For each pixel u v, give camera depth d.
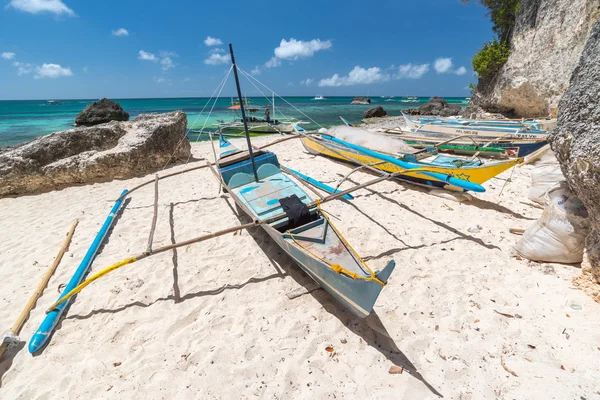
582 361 2.87
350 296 3.22
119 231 5.79
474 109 17.70
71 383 3.04
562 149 3.62
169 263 4.79
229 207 6.64
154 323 3.71
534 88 13.29
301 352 3.22
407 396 2.73
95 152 8.83
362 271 3.44
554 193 4.22
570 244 3.96
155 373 3.09
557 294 3.65
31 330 3.67
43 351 3.40
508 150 8.77
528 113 14.41
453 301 3.73
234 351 3.27
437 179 6.27
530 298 3.67
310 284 4.21
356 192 7.07
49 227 6.08
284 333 3.46
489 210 5.88
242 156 6.58
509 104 15.05
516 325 3.33
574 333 3.15
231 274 4.49
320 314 3.70
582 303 3.46
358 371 2.99
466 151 9.45
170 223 6.05
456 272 4.22
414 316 3.56
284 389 2.86
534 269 4.13
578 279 3.70
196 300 4.03
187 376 3.04
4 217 6.68
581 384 2.68
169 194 7.52
